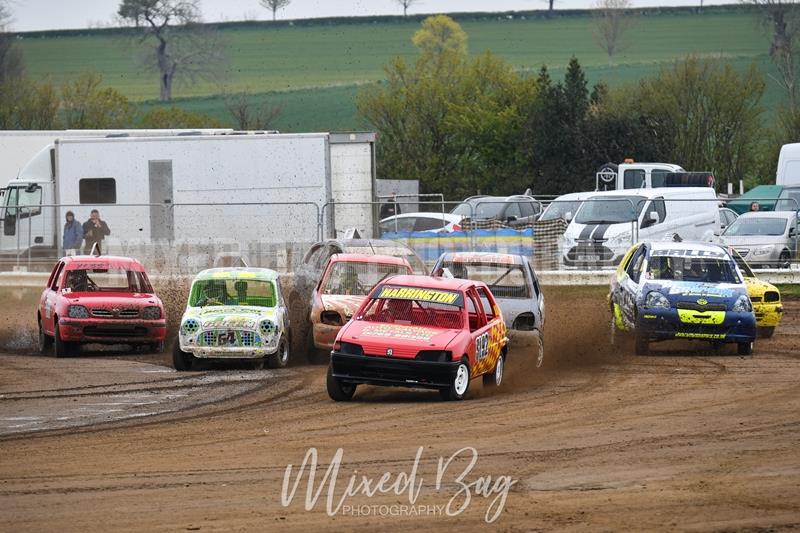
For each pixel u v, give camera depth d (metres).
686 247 69.94
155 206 101.19
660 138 199.62
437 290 53.00
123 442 41.50
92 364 65.94
